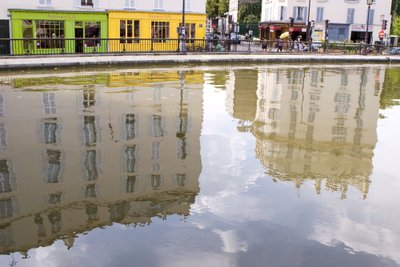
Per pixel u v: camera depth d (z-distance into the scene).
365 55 31.14
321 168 6.57
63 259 3.92
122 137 8.11
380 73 22.31
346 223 4.71
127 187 5.63
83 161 6.66
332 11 45.25
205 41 30.59
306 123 9.73
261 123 9.63
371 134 8.83
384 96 14.31
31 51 25.81
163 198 5.30
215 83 16.44
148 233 4.39
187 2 30.33
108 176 6.03
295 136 8.53
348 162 6.89
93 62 21.25
